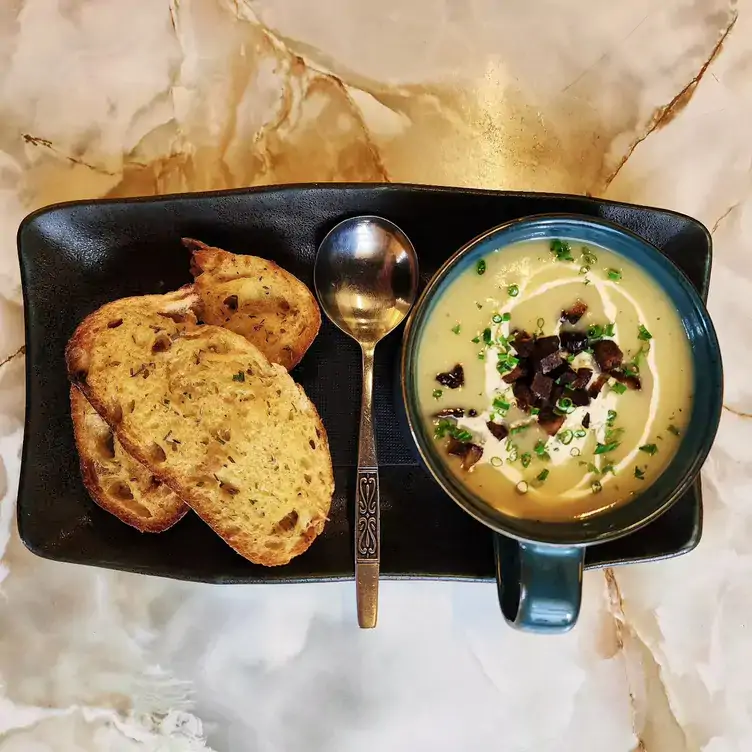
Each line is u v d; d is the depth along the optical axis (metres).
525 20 0.41
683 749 0.40
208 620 0.39
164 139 0.39
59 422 0.36
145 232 0.36
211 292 0.36
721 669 0.40
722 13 0.41
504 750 0.40
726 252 0.41
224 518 0.35
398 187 0.35
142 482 0.36
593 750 0.40
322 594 0.39
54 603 0.39
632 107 0.41
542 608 0.32
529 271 0.33
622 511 0.33
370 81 0.40
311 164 0.40
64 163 0.39
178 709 0.39
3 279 0.39
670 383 0.33
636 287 0.33
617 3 0.41
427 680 0.40
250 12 0.40
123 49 0.40
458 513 0.37
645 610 0.40
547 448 0.33
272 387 0.35
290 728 0.39
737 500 0.40
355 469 0.37
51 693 0.39
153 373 0.34
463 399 0.33
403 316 0.37
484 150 0.40
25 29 0.39
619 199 0.40
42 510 0.36
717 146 0.41
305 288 0.36
